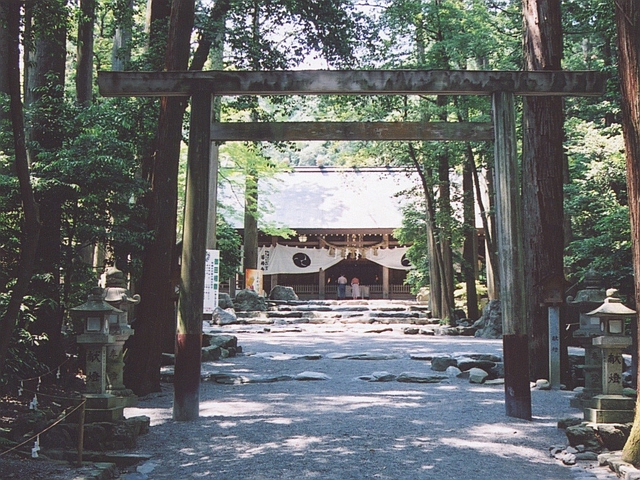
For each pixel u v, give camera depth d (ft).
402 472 19.21
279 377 39.47
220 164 90.22
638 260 20.15
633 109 19.98
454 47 66.74
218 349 48.98
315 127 28.09
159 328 35.40
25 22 25.39
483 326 72.33
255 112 54.95
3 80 34.37
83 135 33.88
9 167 33.78
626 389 28.78
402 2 67.31
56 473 18.54
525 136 40.29
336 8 48.73
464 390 35.55
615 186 52.44
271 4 47.67
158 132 36.14
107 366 25.41
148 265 35.24
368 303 100.12
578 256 43.98
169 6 42.83
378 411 28.86
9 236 31.71
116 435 21.94
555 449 21.88
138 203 37.96
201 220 27.48
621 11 20.33
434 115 70.54
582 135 59.16
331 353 52.75
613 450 21.63
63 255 34.71
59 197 33.53
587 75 27.55
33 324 34.17
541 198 39.37
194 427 25.44
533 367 38.93
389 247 116.06
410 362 47.93
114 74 27.66
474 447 22.22
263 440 23.17
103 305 22.93
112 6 45.50
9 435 21.88
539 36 38.81
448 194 80.12
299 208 112.98
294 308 91.45
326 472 19.17
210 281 61.67
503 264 27.45
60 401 29.53
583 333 28.17
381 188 117.60
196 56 43.73
